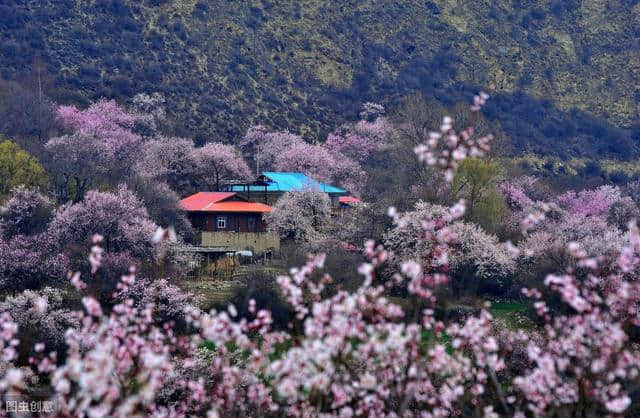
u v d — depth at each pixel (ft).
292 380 168.35
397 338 171.63
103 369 140.15
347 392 193.67
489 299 637.71
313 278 502.38
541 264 647.15
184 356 280.72
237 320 448.65
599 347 187.21
